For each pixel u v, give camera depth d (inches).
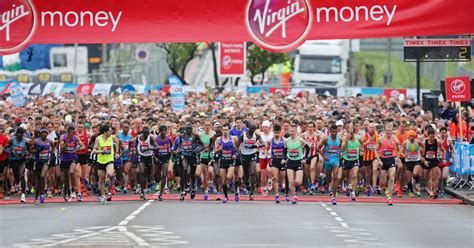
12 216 1745.8
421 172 2258.9
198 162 2078.0
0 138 2065.7
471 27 1717.5
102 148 1977.1
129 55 5319.9
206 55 6697.8
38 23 1745.8
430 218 1721.2
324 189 2263.8
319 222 1633.9
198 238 1405.0
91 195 2181.3
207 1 1732.3
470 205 1977.1
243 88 4237.2
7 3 1747.0
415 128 2206.0
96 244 1341.0
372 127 2116.1
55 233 1477.6
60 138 2026.3
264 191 2160.4
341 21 1721.2
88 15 1742.1
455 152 2269.9
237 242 1362.0
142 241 1369.3
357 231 1509.6
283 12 1722.4
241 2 1728.6
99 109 2706.7
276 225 1582.2
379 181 2208.4
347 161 2021.4
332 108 2893.7
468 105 2524.6
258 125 2295.8
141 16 1739.7
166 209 1838.1
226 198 2007.9
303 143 2048.5
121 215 1729.8
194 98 3321.9
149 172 2079.2
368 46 5206.7
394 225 1604.3
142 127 2201.0
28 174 2039.9
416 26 1721.2
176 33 1736.0
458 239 1428.4
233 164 1999.3
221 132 2014.0
